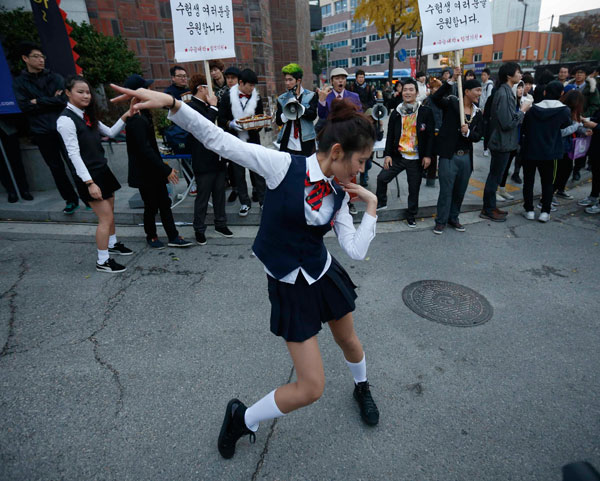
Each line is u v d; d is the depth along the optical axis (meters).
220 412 2.31
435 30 4.65
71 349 2.85
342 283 1.88
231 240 4.88
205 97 4.50
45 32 5.71
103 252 3.95
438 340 2.97
